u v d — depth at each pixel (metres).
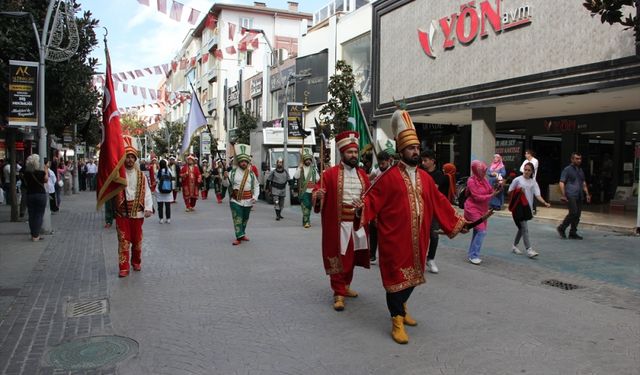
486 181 8.86
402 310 5.12
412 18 19.03
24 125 12.05
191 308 6.13
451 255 9.63
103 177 7.62
